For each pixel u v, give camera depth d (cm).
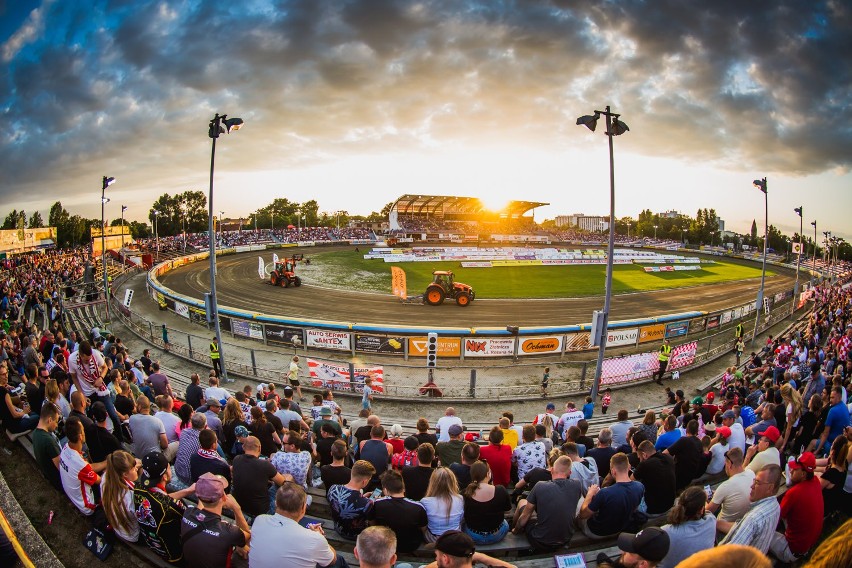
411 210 11431
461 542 296
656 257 6525
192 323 2591
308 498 652
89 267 3278
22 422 714
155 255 5922
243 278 4297
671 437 734
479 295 3684
